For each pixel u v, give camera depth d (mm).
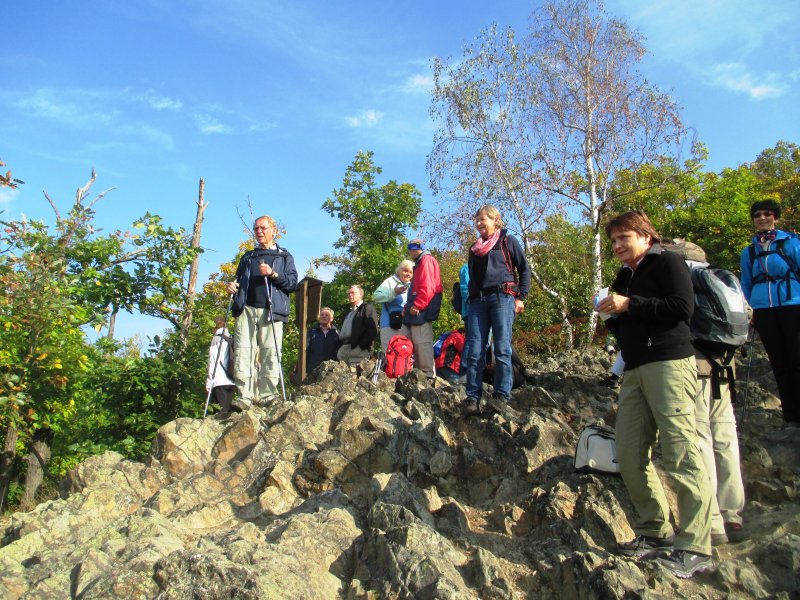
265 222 7453
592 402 7316
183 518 5000
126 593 3791
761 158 38312
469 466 5402
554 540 4262
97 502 5355
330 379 7641
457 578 3842
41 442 14344
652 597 3438
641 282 3939
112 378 10992
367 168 20641
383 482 4926
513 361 7941
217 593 3660
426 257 8234
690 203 26594
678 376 3764
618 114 18984
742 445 5328
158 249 11766
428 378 7898
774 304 5867
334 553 4242
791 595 3562
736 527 4219
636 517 4508
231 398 7766
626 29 19641
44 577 4082
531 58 19594
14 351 11117
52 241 11102
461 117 19328
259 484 5605
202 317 12289
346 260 20609
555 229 19812
